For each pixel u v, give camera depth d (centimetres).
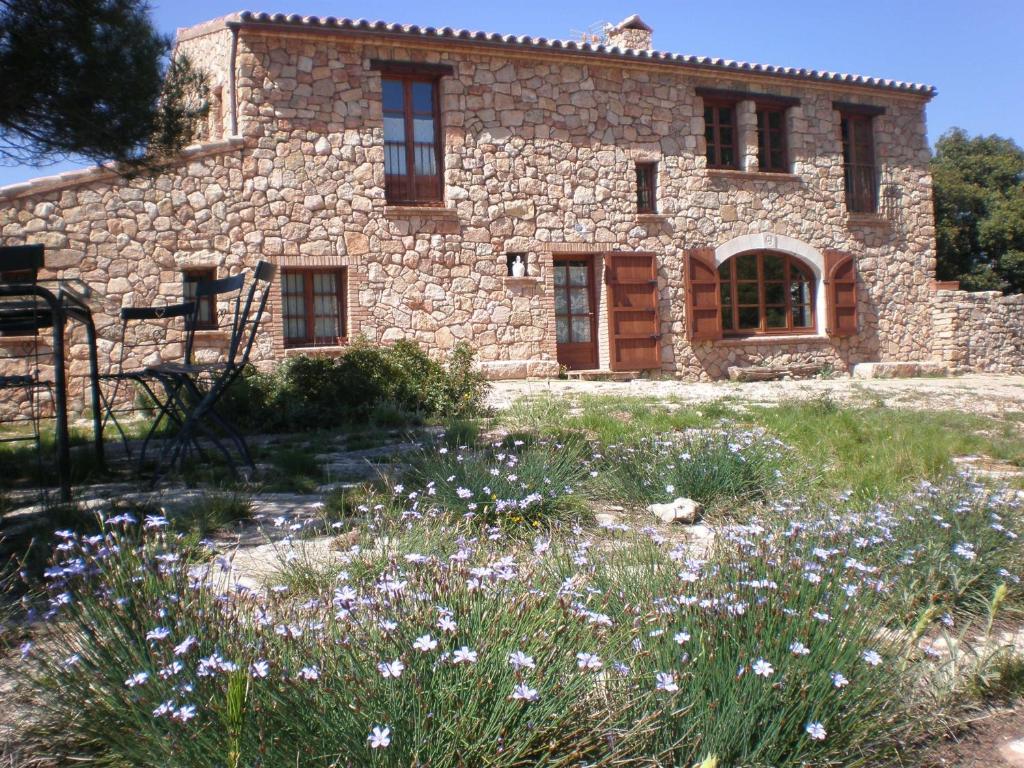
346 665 209
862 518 387
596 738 207
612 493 520
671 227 1606
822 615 247
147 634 217
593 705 217
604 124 1552
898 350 1828
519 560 324
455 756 193
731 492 512
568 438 674
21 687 233
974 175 2908
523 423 859
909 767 238
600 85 1552
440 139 1459
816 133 1742
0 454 707
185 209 1265
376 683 201
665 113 1602
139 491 543
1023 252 2784
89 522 417
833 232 1756
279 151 1326
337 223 1359
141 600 243
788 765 220
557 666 212
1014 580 352
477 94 1457
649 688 226
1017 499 459
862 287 1792
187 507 466
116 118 680
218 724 192
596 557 322
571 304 1571
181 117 755
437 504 442
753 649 237
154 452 733
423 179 1453
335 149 1360
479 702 199
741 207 1667
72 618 245
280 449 739
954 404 1114
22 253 500
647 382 1427
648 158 1586
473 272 1448
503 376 1434
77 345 1200
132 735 205
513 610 232
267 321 1313
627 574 310
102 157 727
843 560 309
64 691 223
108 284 1220
